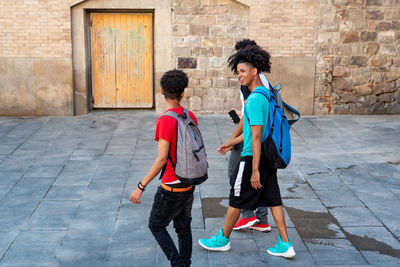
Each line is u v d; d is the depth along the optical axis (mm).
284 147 3531
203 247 3961
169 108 3396
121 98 9438
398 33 8984
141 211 4742
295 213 4691
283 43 8992
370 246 4023
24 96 8930
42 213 4664
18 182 5516
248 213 4238
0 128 8039
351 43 9023
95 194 5176
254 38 8961
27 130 7922
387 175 5789
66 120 8672
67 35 8742
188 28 8922
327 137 7594
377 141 7344
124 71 9312
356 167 6090
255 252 3924
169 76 3342
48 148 6906
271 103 3570
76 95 9039
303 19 8898
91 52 9180
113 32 9117
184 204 3400
